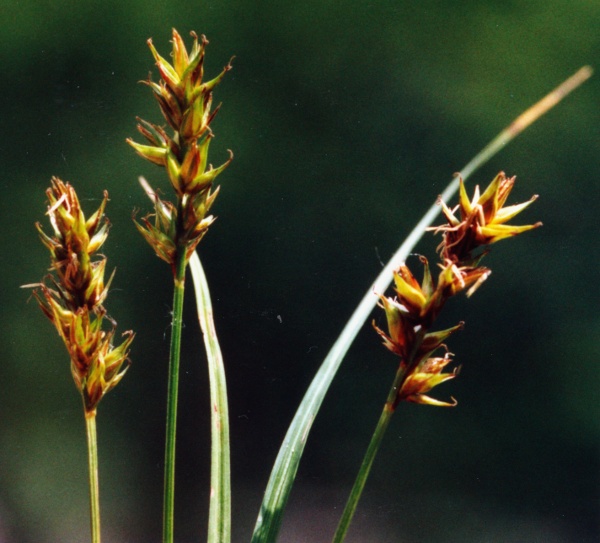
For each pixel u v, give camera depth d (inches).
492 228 10.0
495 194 10.1
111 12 29.4
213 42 29.9
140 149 10.4
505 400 29.2
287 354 28.5
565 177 30.3
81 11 29.3
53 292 10.5
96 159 28.6
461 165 30.0
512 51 30.8
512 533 28.0
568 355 29.5
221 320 28.5
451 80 30.6
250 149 29.7
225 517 10.8
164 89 10.4
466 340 29.7
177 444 28.3
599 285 29.9
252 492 27.6
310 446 28.3
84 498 28.0
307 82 30.3
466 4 31.0
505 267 29.9
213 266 28.9
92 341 10.4
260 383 28.3
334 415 28.5
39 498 27.9
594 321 29.7
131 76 29.3
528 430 29.0
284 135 30.0
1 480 28.1
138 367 28.4
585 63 30.7
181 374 28.4
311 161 29.8
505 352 29.5
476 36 30.9
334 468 28.2
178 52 10.4
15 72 29.1
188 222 10.4
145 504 27.9
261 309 28.7
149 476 28.1
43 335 28.7
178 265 10.4
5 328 28.6
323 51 30.4
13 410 28.5
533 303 29.8
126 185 28.2
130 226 28.0
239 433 28.0
